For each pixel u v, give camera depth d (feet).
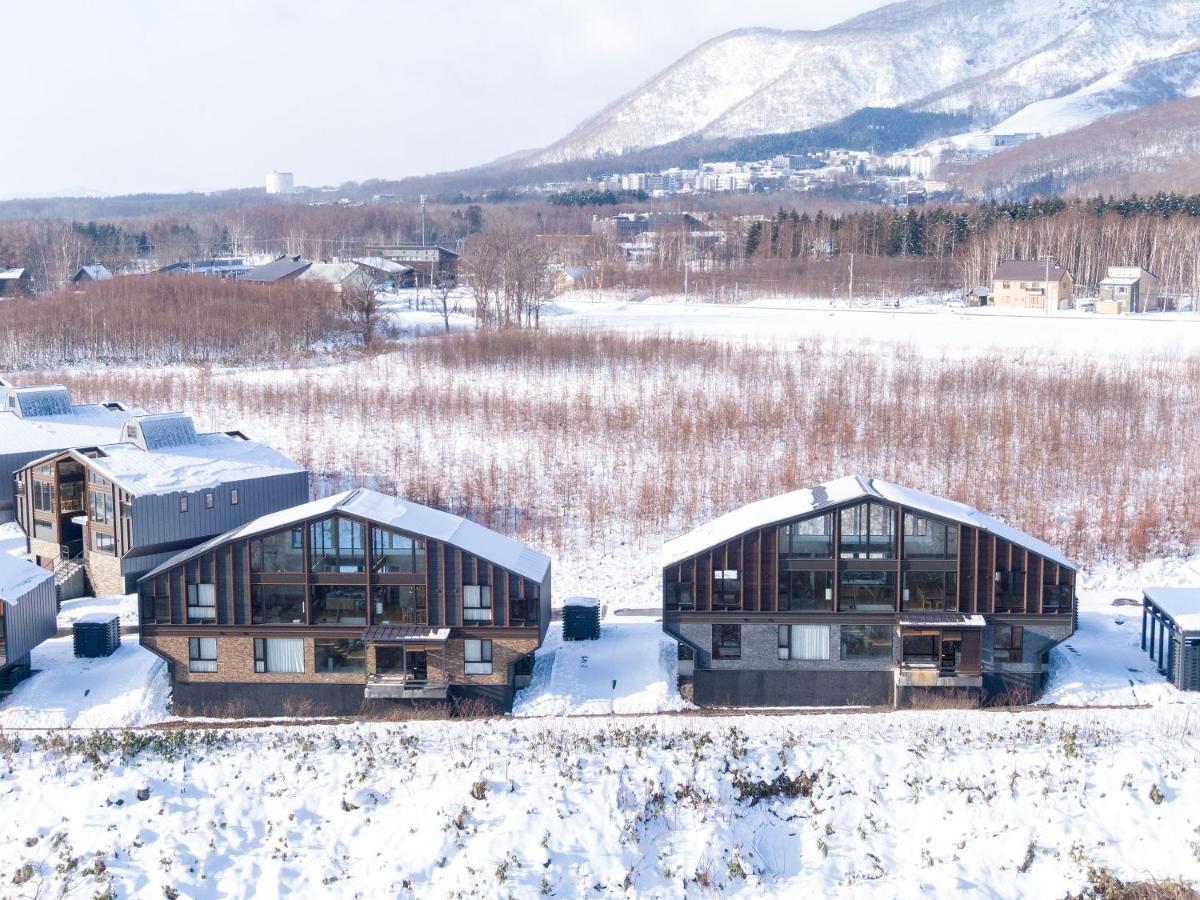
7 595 169.07
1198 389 328.29
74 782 142.72
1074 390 318.45
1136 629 185.37
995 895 125.59
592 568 217.15
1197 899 123.13
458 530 171.83
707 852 131.23
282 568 166.40
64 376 377.30
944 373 344.90
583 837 132.87
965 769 143.43
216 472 219.20
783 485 251.60
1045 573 163.32
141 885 125.59
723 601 165.89
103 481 209.36
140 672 174.19
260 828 135.33
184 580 166.30
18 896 123.65
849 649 166.30
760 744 149.38
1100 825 134.21
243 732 156.04
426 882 126.62
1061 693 164.96
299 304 475.72
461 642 164.55
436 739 153.79
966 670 162.20
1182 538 223.71
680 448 280.51
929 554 164.04
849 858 131.75
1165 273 610.65
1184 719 153.89
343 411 323.16
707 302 623.36
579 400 328.08
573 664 175.42
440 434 298.35
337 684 166.81
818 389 332.39
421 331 492.13
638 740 150.61
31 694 169.58
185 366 409.08
